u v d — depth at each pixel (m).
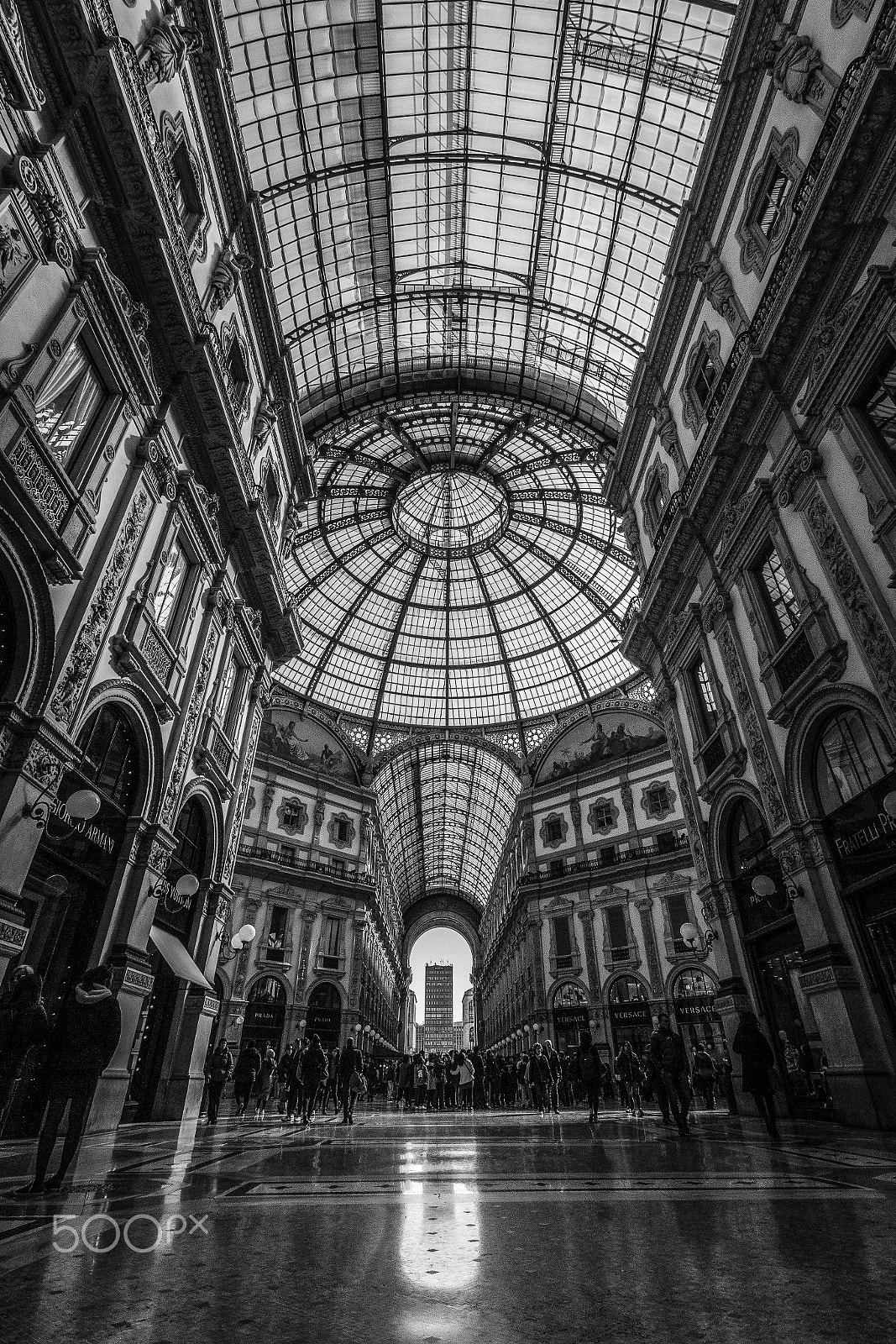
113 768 10.59
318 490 34.28
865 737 9.94
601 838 34.28
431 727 42.19
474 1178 5.55
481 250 26.95
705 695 16.12
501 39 19.92
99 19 8.65
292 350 27.86
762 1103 8.45
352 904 33.22
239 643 16.92
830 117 9.95
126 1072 9.73
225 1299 2.58
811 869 10.70
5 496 7.33
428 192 24.78
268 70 20.03
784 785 11.62
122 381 9.98
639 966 29.70
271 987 28.81
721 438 12.84
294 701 37.72
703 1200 4.35
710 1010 27.27
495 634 43.31
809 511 10.87
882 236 9.31
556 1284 2.74
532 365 30.70
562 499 36.06
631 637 18.83
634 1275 2.83
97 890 10.18
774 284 11.59
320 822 34.31
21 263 7.66
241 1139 9.22
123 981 9.88
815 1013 10.24
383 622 42.31
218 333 13.96
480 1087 23.55
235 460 13.63
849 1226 3.55
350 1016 30.67
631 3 18.02
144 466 10.70
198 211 13.05
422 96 21.69
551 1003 31.72
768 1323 2.26
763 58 12.01
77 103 8.62
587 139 21.58
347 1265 3.03
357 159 23.08
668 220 21.81
